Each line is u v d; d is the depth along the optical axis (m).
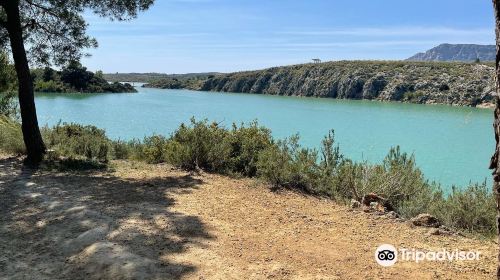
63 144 13.34
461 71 113.12
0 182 8.72
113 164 11.17
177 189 8.37
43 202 7.23
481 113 67.25
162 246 5.21
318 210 7.11
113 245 5.16
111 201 7.32
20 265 4.84
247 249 5.17
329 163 10.07
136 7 11.19
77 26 11.86
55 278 4.51
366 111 70.31
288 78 162.88
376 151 27.20
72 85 116.19
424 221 6.23
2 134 13.52
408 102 109.44
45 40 12.01
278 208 7.17
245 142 11.09
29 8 11.56
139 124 43.81
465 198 7.32
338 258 4.88
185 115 56.62
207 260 4.81
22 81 10.70
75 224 6.08
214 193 8.12
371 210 7.08
